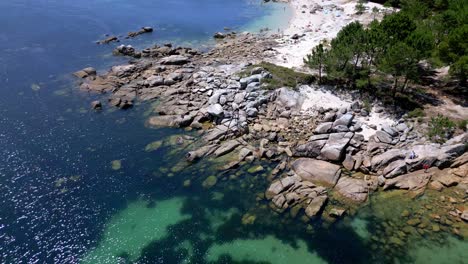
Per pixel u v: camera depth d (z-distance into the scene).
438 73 60.56
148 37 88.00
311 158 44.16
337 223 36.41
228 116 51.59
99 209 39.31
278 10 110.12
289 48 77.50
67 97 59.75
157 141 49.31
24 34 84.81
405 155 41.38
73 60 73.25
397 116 48.88
